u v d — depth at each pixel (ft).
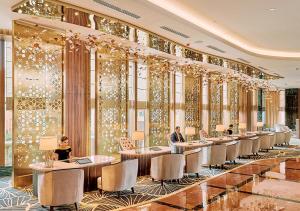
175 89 41.37
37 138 24.53
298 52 38.14
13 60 22.71
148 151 27.12
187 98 43.93
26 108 23.88
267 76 53.57
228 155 33.30
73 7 19.52
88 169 21.44
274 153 43.24
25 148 23.82
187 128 34.09
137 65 35.86
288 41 32.22
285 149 48.03
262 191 10.48
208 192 10.27
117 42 28.60
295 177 12.66
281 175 13.08
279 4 20.67
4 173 27.48
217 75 48.06
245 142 37.24
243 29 27.40
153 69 37.65
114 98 32.35
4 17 22.75
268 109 78.23
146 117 37.27
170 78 40.37
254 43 33.42
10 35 27.45
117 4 19.35
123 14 21.27
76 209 17.72
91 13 20.54
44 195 17.01
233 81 53.93
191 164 26.07
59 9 19.97
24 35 23.24
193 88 45.06
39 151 24.58
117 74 32.63
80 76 27.86
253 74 50.65
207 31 26.12
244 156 39.75
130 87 35.42
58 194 16.97
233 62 39.09
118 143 32.48
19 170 23.17
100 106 30.99
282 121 81.51
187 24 23.50
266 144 44.98
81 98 27.96
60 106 26.05
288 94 81.20
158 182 24.38
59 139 25.89
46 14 21.13
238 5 21.03
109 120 31.91
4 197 20.16
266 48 35.91
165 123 39.52
